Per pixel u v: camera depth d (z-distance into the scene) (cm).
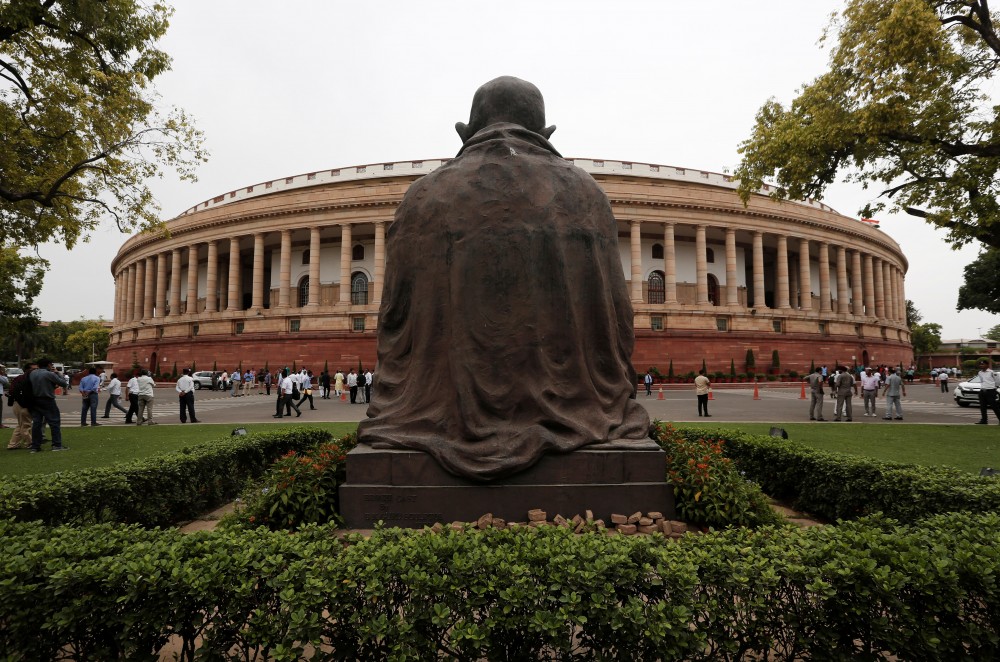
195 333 5019
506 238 528
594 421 532
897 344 5875
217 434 1402
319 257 4884
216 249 5059
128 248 5934
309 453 623
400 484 505
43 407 1162
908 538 324
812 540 327
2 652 280
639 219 4519
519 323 523
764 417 1858
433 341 544
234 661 285
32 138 1453
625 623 271
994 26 1520
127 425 1686
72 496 509
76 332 9225
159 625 278
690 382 4131
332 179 5309
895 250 6162
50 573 291
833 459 644
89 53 1455
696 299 4903
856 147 1566
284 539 334
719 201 4647
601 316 561
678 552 312
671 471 522
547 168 565
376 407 567
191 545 329
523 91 625
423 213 559
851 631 289
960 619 286
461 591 291
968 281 5084
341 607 280
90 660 288
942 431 1395
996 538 320
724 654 286
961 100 1496
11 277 3756
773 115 1888
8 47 1354
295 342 4484
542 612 269
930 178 1575
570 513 499
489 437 506
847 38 1542
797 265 5519
